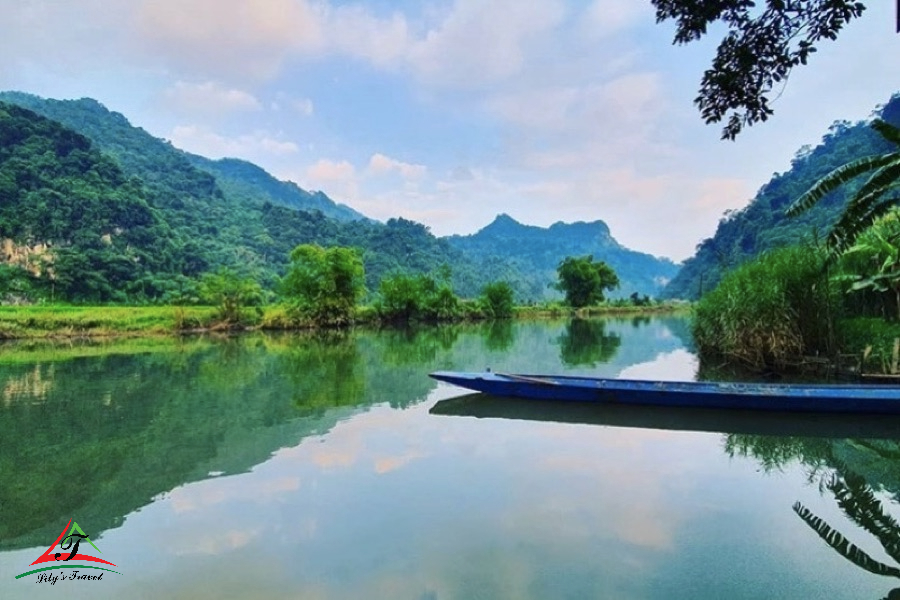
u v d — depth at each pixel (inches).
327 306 1417.3
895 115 2945.4
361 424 358.6
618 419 367.2
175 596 163.8
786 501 229.5
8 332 1034.1
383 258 4055.1
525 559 180.9
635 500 229.8
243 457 289.7
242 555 186.1
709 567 175.6
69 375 578.6
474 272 5044.3
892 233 535.5
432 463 278.1
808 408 364.8
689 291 4330.7
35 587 169.3
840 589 163.8
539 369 629.9
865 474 261.6
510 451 298.0
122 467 275.9
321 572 174.6
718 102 254.1
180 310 1250.0
